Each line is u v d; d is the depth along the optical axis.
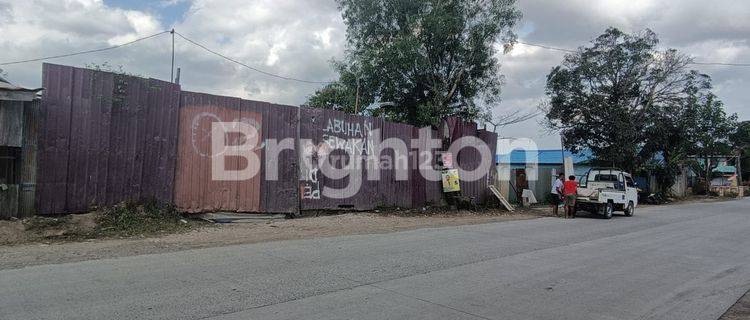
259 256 9.05
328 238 11.63
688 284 8.29
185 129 12.66
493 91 30.84
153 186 12.05
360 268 8.38
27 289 6.38
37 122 10.29
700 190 48.88
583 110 33.88
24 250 8.86
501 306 6.52
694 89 33.66
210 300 6.20
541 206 25.84
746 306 7.16
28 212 10.19
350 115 16.70
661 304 6.99
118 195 11.45
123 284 6.77
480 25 28.83
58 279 6.91
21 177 10.10
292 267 8.25
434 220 16.88
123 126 11.53
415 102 30.70
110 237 10.48
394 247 10.62
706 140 40.00
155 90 12.09
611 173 21.89
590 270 9.02
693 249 12.12
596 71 33.25
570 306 6.66
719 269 9.71
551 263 9.50
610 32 33.19
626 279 8.42
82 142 10.88
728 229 16.97
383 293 6.89
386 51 28.12
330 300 6.44
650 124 33.81
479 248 10.91
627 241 13.05
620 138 33.41
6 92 9.55
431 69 29.53
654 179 38.09
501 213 20.91
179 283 6.93
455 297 6.84
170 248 9.56
